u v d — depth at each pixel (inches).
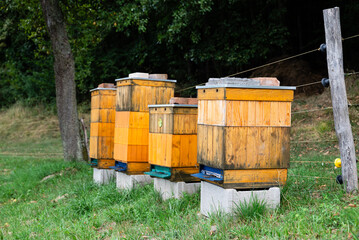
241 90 180.4
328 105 453.1
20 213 287.7
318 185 219.8
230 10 613.9
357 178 195.0
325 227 153.9
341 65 195.5
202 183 202.5
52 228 225.8
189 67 746.8
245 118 182.7
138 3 607.2
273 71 604.1
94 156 335.9
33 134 782.5
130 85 279.7
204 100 195.6
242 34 612.1
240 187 184.1
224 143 179.6
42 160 531.8
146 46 747.4
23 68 990.4
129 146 280.2
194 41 596.7
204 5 526.6
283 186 193.0
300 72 573.3
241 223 175.3
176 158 236.8
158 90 287.7
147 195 252.7
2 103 986.7
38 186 379.6
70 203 272.8
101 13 609.9
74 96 475.5
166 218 203.3
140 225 204.7
